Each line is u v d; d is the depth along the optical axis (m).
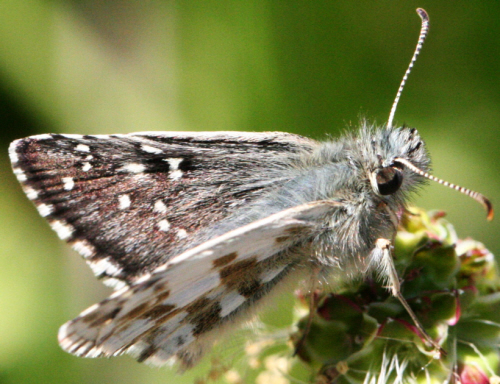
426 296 0.12
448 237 0.13
